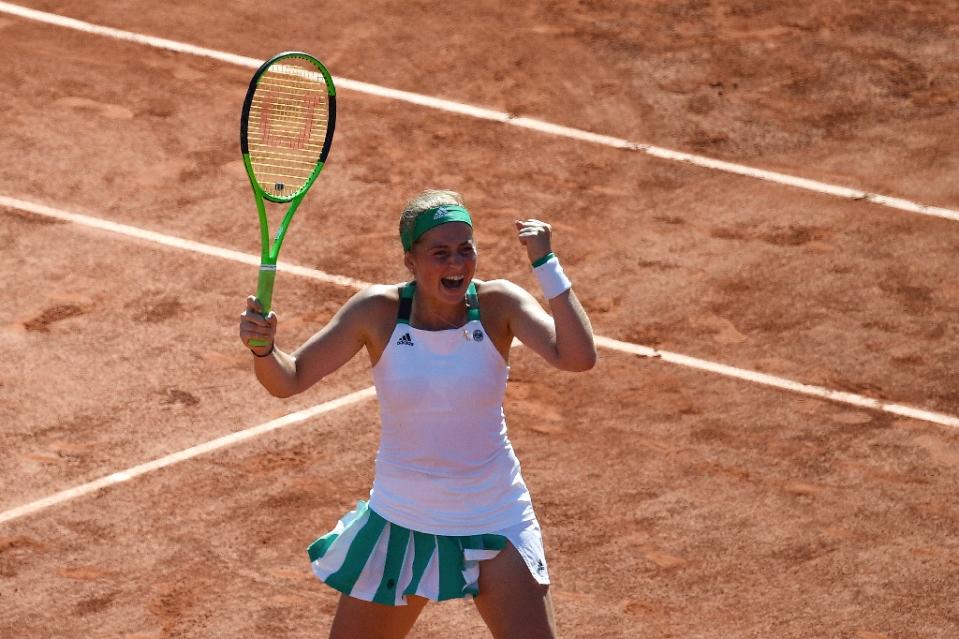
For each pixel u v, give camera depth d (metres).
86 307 34.53
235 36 48.81
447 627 24.16
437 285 17.67
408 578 18.30
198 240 37.78
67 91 44.97
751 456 29.66
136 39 48.25
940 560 26.45
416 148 42.88
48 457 28.91
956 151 43.50
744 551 26.55
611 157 42.78
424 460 18.06
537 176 41.66
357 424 30.31
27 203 39.06
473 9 51.16
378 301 18.45
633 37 49.59
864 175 42.19
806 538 26.98
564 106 45.53
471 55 48.22
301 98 21.91
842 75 47.69
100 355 32.59
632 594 25.17
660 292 36.03
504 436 18.61
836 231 39.16
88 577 25.31
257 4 51.03
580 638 23.92
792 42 49.62
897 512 27.92
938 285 36.66
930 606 25.14
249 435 29.83
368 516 18.66
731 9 51.72
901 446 30.20
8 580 25.19
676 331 34.38
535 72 47.38
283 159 20.62
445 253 17.50
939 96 46.62
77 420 30.22
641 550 26.45
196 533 26.61
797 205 40.47
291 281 36.06
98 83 45.53
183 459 28.94
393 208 39.84
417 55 48.12
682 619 24.53
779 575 25.88
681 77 47.34
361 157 42.28
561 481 28.52
